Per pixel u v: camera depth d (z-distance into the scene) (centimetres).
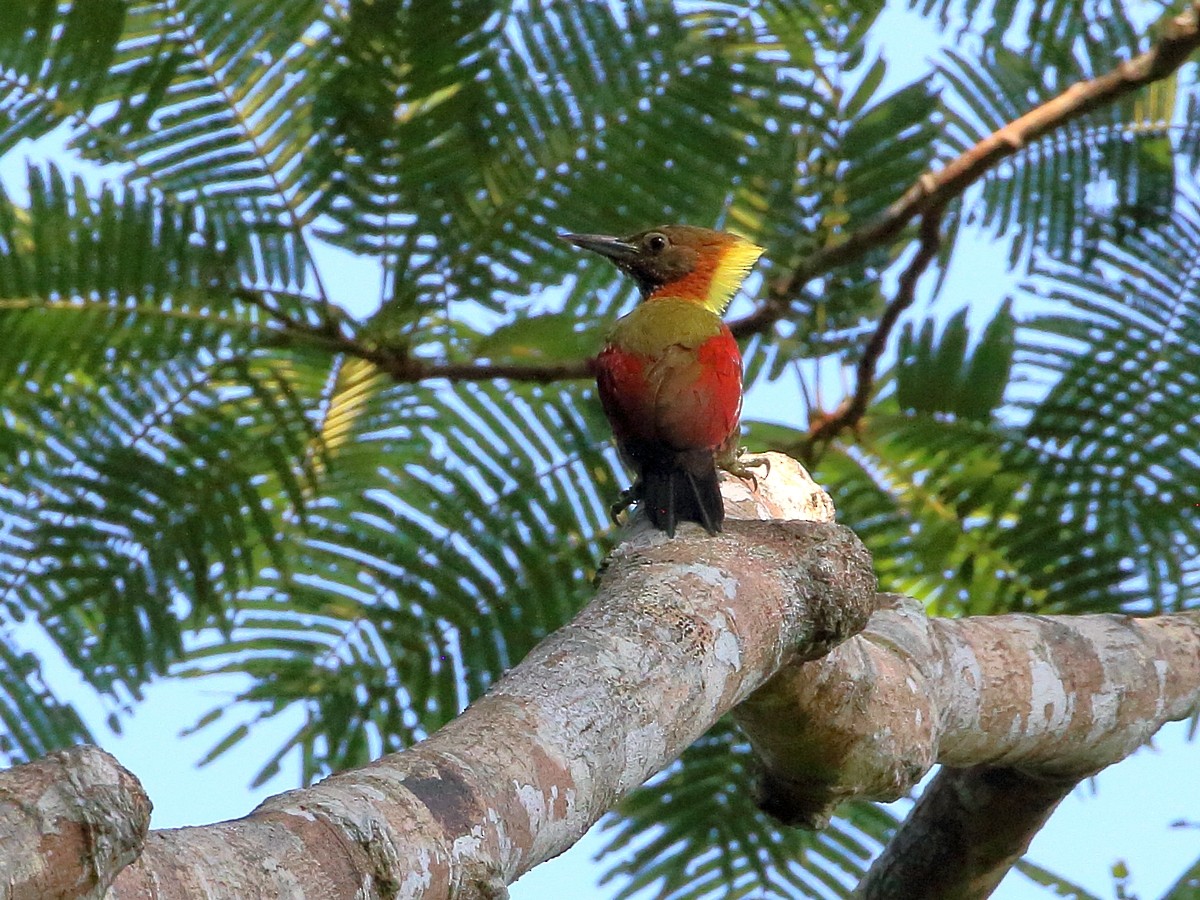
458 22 1012
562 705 572
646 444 963
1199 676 888
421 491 1107
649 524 754
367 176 1033
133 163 1038
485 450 1112
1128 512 1116
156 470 1048
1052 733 834
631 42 1065
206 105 1034
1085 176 1172
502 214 1073
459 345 1130
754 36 1088
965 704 809
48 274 1006
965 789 908
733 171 1102
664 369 973
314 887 457
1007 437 1116
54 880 389
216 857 444
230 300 1041
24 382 1047
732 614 657
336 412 1095
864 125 1102
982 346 1084
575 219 1088
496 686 584
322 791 489
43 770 400
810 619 695
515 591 1096
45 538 1040
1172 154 1177
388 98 1022
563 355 1099
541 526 1104
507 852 517
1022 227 1171
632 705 590
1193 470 1109
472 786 518
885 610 820
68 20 979
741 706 746
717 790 1113
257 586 1097
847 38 1095
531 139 1070
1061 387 1117
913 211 1084
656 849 1112
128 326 1035
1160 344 1127
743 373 1120
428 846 491
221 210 1045
